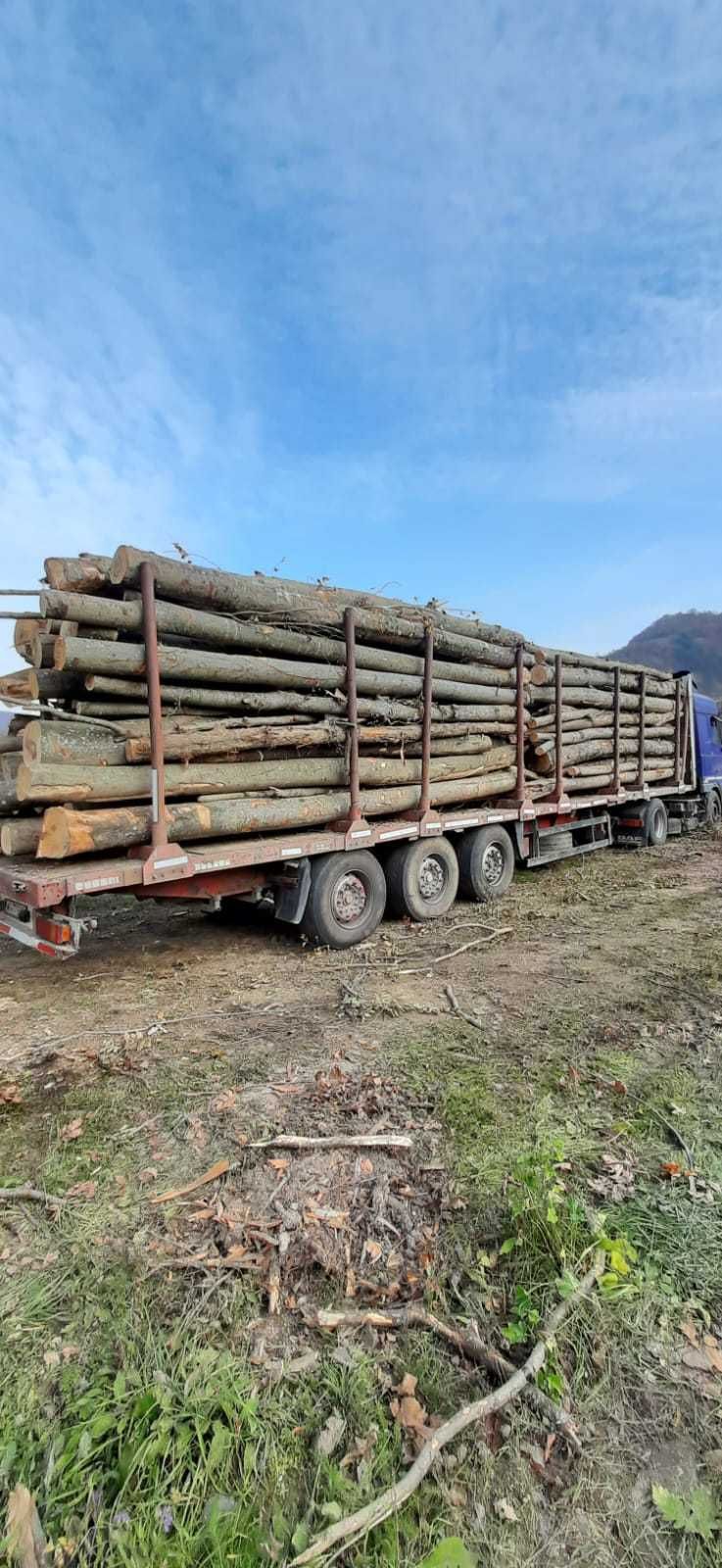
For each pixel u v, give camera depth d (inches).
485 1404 71.9
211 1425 70.9
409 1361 78.7
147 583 182.7
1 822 193.3
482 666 314.5
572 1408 72.7
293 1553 59.7
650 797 460.8
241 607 213.6
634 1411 72.7
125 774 182.9
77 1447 67.7
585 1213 97.7
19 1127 126.5
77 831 170.1
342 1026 170.6
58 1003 192.7
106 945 254.4
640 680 448.8
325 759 239.1
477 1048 156.0
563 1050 154.3
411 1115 127.3
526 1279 88.7
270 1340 81.3
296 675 224.2
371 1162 113.3
